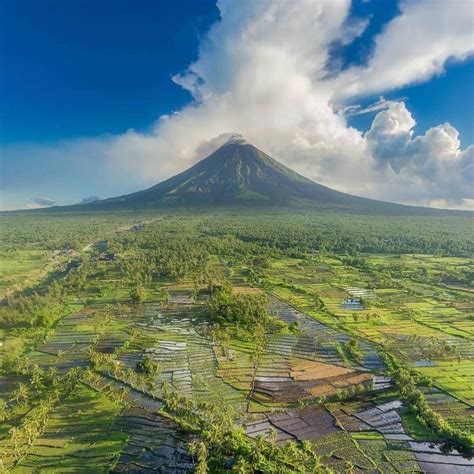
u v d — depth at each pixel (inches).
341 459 2508.6
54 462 2470.5
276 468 2337.6
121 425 2837.1
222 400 3179.1
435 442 2677.2
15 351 4072.3
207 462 2381.9
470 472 2410.2
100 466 2438.5
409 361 3836.1
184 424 2819.9
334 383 3449.8
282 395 3260.3
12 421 2874.0
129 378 3472.0
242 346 4242.1
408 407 3046.3
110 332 4640.8
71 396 3198.8
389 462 2479.1
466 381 3435.0
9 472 2384.4
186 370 3698.3
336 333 4606.3
